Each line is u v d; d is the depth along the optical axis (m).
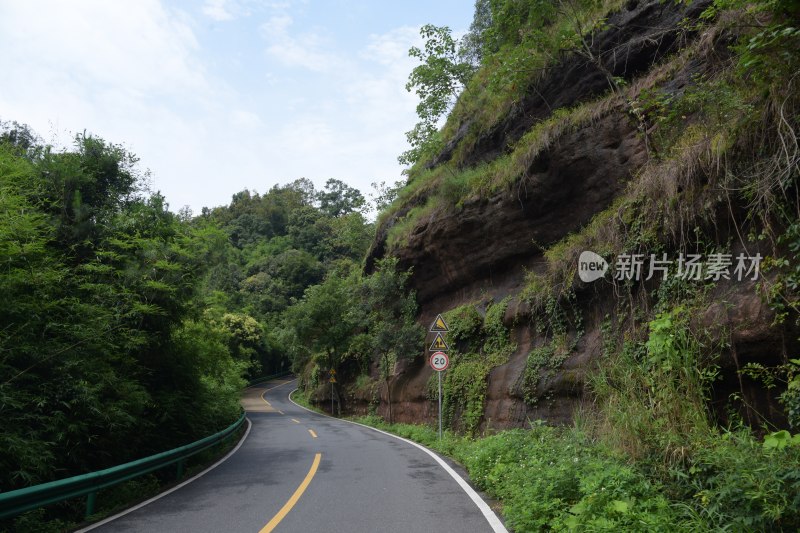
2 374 7.50
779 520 3.86
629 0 13.55
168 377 12.80
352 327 32.03
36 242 8.88
